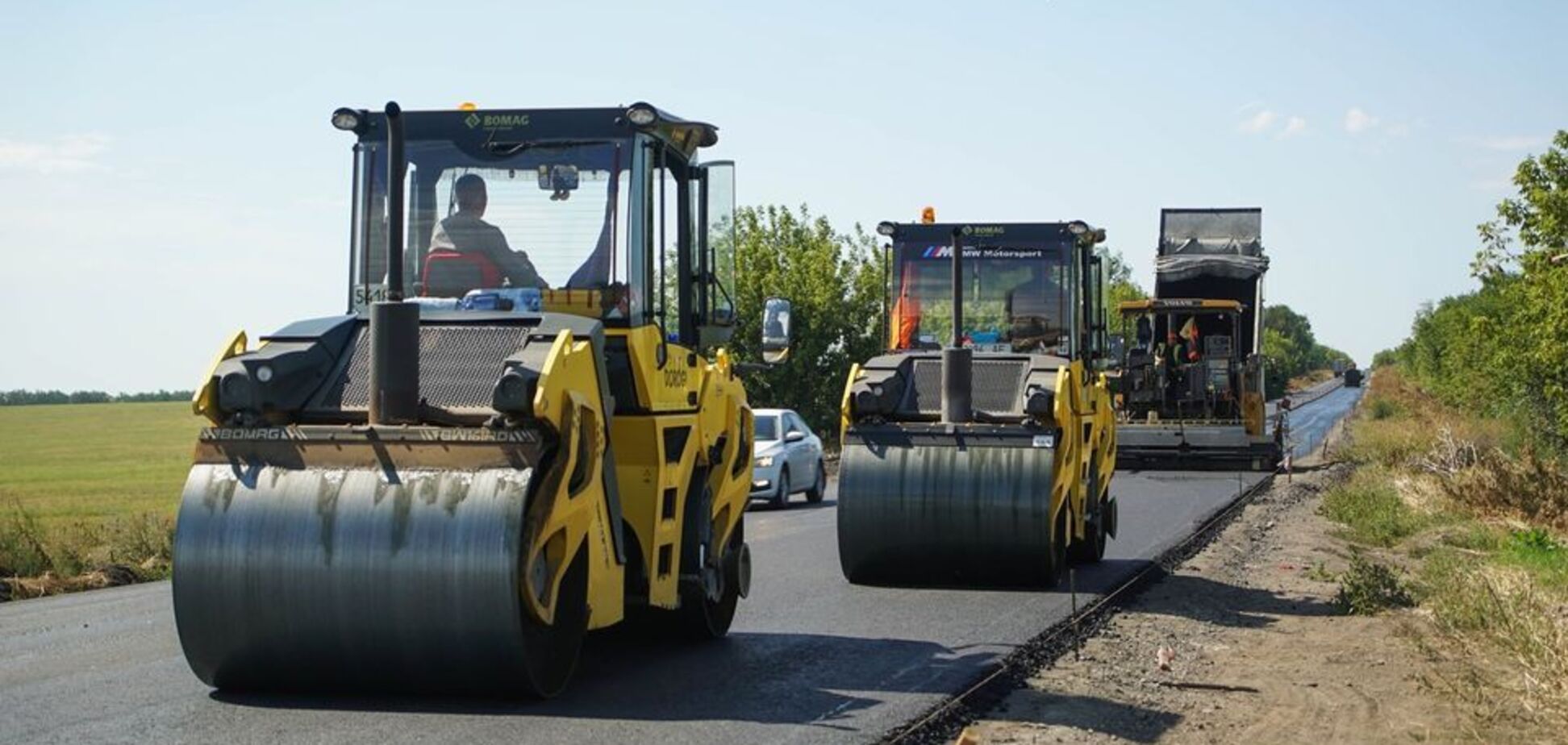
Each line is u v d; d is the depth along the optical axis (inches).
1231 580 659.4
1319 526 943.0
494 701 344.8
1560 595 575.2
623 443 384.5
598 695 361.7
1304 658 458.9
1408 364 5039.4
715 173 441.4
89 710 338.3
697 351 437.4
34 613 530.9
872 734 325.4
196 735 312.0
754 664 409.7
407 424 330.0
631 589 388.5
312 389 345.7
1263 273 1492.4
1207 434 1414.9
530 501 322.0
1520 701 391.2
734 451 453.7
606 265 402.9
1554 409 1461.6
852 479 579.5
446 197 412.5
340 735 311.3
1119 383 1482.5
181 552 324.2
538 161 410.3
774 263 1793.8
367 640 320.2
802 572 639.8
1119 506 1031.6
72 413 5526.6
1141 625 517.0
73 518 1258.0
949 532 571.2
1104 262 767.7
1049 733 344.5
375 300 411.2
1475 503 999.0
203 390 331.6
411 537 316.2
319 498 322.7
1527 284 1146.7
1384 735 354.0
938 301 785.6
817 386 1806.1
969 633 473.4
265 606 321.4
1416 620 536.7
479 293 394.3
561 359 326.0
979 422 588.1
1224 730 356.5
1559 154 1134.4
